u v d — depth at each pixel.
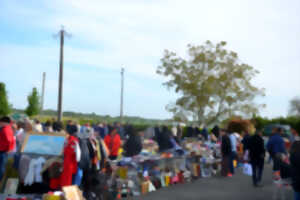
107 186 7.68
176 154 11.54
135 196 8.84
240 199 8.69
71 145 6.88
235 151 13.42
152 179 10.20
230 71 43.16
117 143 9.96
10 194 7.18
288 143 11.80
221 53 43.31
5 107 45.97
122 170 8.80
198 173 12.45
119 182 8.59
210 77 42.62
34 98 48.94
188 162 12.37
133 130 10.32
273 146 9.22
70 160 6.81
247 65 43.12
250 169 13.96
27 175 7.46
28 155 7.82
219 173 13.74
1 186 7.38
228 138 12.99
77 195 6.36
